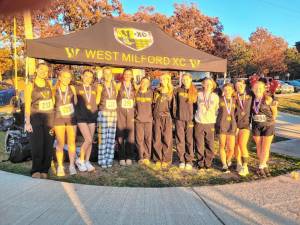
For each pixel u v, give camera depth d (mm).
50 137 5727
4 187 5094
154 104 6723
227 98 6289
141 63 7438
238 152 6391
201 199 4777
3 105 18453
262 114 6172
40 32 19531
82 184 5363
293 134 12094
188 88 6438
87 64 8781
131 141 6734
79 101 6023
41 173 5734
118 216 4102
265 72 66688
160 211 4301
